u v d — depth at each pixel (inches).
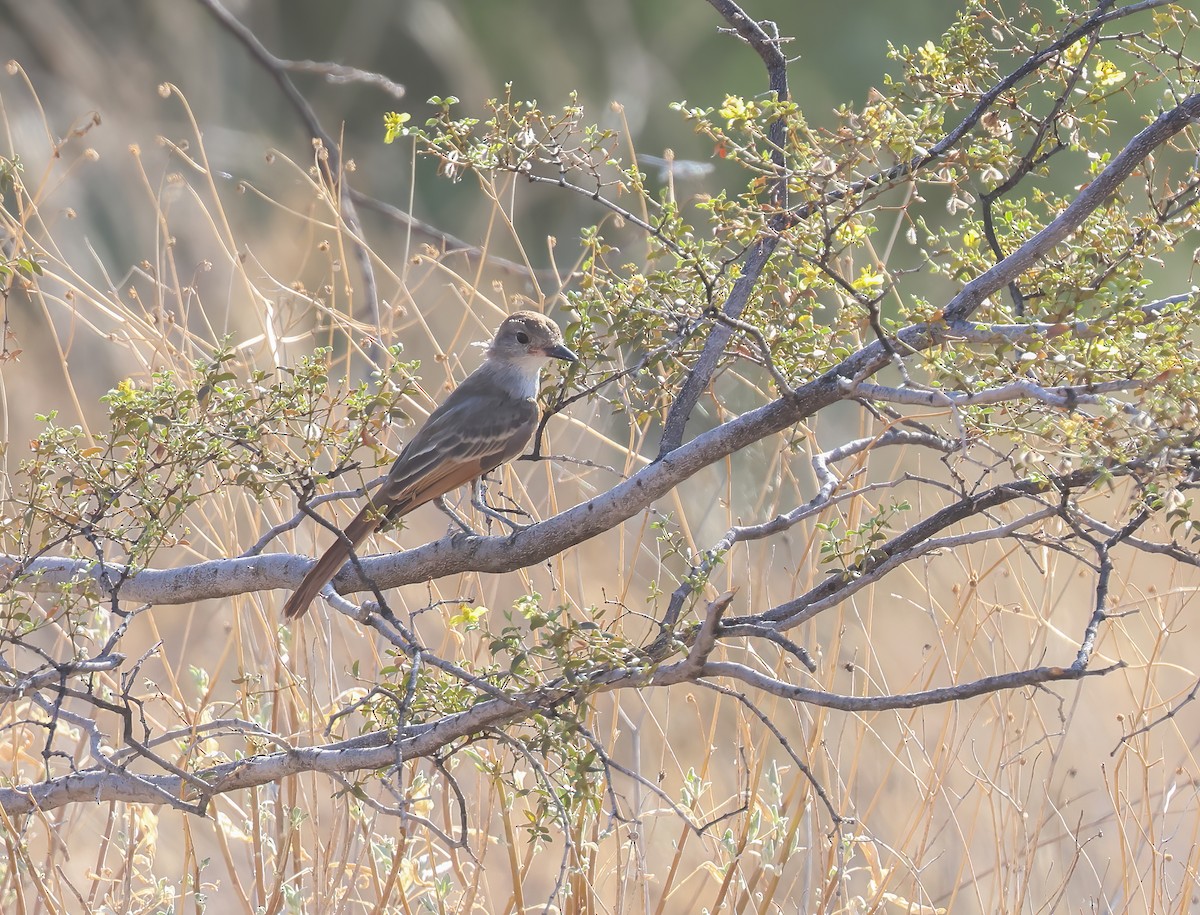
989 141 368.2
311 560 369.4
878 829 493.4
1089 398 280.5
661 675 296.7
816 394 326.6
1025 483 342.0
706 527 557.6
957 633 432.1
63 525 346.0
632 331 353.7
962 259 360.2
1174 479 297.9
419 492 407.8
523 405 427.8
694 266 317.1
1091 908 448.8
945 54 365.4
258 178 808.3
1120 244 341.1
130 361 683.4
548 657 300.0
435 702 337.1
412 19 979.9
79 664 323.0
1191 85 369.7
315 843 397.1
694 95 1077.8
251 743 398.3
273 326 438.6
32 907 422.6
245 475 333.4
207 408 336.5
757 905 406.0
